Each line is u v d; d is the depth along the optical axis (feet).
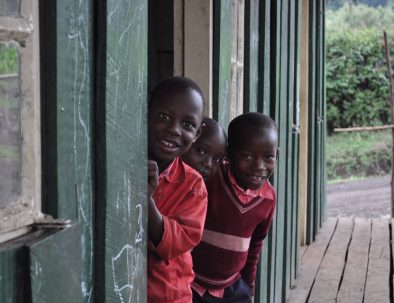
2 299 4.20
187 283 7.36
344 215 38.75
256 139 9.07
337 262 21.61
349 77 57.67
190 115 6.80
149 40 12.19
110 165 5.47
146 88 6.33
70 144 4.96
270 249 14.47
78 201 5.11
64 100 4.85
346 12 68.54
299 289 18.40
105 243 5.47
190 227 6.84
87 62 5.21
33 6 4.61
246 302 9.96
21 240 4.50
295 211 19.25
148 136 6.85
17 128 4.50
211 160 8.55
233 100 12.04
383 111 57.47
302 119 23.72
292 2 17.48
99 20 5.34
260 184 9.33
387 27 63.77
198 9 10.30
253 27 13.10
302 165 23.99
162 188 6.96
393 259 21.94
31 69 4.60
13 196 4.49
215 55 10.41
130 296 6.07
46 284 4.57
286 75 16.69
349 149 55.67
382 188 47.57
